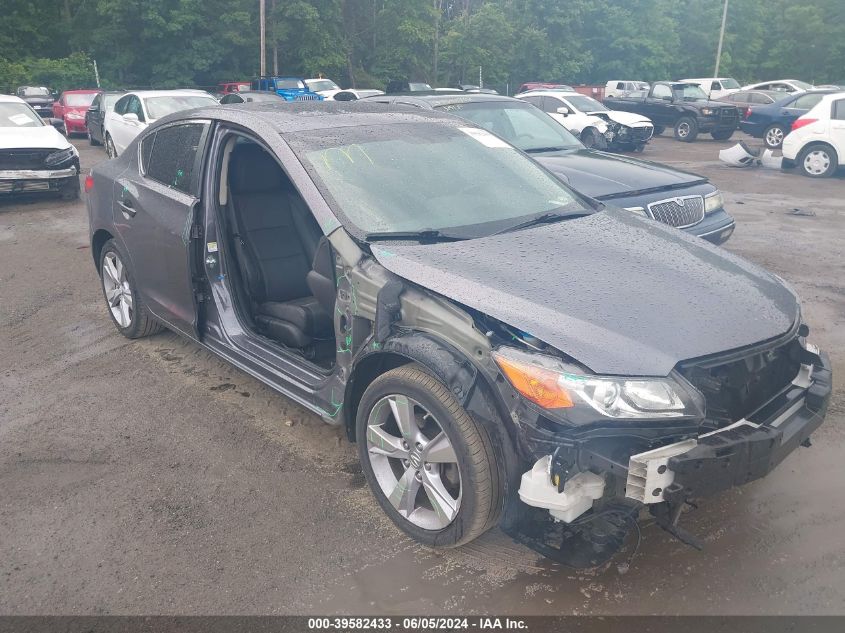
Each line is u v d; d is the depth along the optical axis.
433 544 2.96
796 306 3.14
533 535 2.71
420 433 2.95
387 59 46.25
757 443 2.53
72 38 43.66
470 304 2.73
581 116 17.28
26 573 2.92
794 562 2.92
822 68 61.62
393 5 46.34
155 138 4.77
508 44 49.38
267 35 42.16
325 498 3.42
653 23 53.09
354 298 3.16
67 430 4.10
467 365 2.69
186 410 4.34
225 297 4.16
